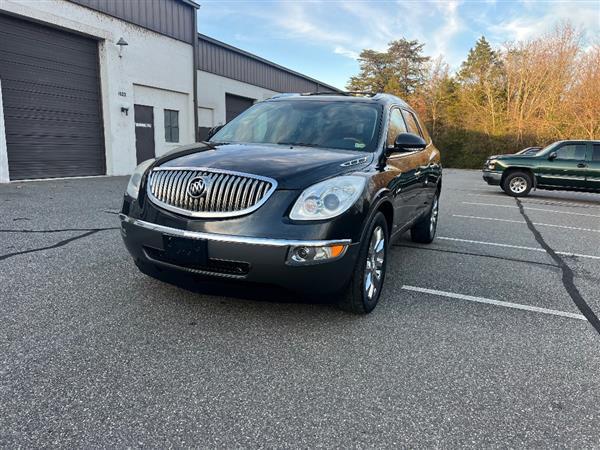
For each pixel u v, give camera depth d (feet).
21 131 39.50
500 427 7.32
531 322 11.85
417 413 7.60
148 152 55.36
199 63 68.13
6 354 8.78
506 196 46.91
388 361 9.30
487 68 129.80
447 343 10.31
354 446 6.71
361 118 14.20
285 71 93.45
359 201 10.30
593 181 43.11
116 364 8.63
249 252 9.29
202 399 7.66
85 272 13.87
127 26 49.47
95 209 25.55
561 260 18.92
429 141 20.48
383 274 12.42
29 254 15.61
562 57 114.93
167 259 10.11
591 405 8.07
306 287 9.57
